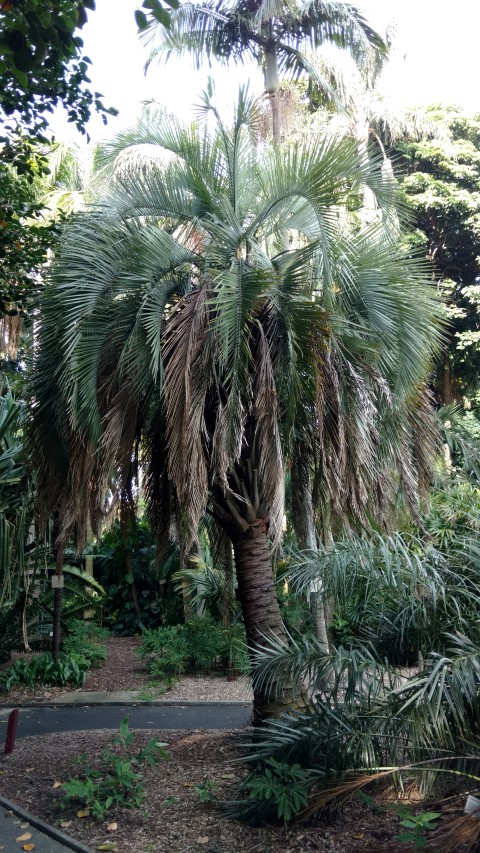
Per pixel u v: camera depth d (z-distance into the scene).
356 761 5.22
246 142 8.20
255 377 6.91
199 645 14.42
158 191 7.90
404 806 5.42
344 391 6.86
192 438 6.52
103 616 20.88
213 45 13.62
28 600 13.93
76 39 5.41
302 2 13.91
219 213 7.86
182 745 8.21
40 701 12.64
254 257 7.34
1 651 14.38
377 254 7.61
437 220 21.44
